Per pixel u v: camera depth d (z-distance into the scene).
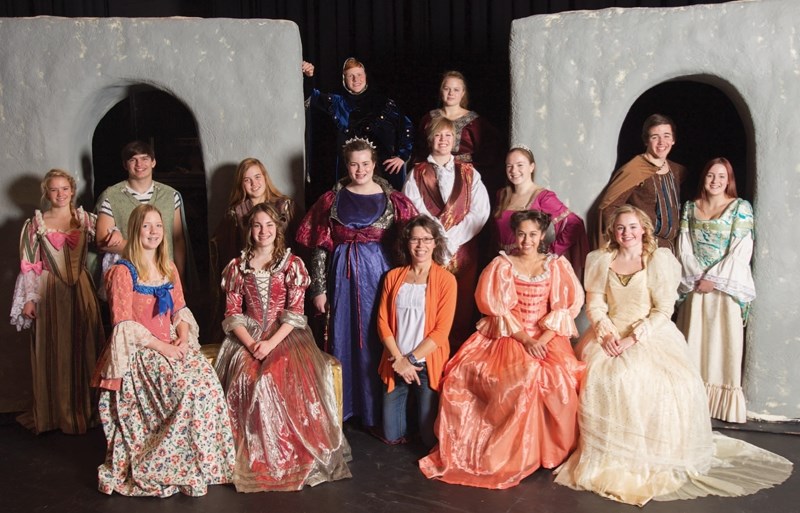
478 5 5.31
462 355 3.83
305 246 4.20
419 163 4.38
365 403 4.04
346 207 4.07
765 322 4.21
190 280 4.69
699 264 4.19
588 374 3.61
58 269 4.16
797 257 4.16
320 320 4.44
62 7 5.51
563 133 4.29
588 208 4.32
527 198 4.18
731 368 4.18
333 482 3.55
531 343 3.72
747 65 4.09
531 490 3.45
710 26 4.10
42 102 4.39
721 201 4.17
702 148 5.40
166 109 5.99
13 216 4.46
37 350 4.16
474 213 4.25
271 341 3.73
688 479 3.50
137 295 3.57
